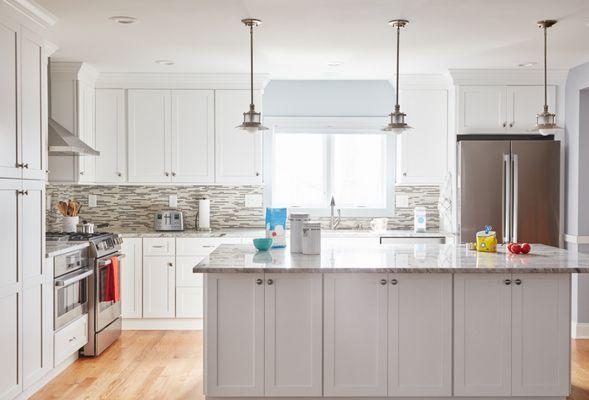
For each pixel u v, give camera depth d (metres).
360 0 3.81
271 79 6.70
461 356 3.76
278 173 6.89
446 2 3.85
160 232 6.30
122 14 4.14
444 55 5.45
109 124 6.30
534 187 5.89
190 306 6.10
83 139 5.98
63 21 4.32
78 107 5.87
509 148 5.90
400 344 3.75
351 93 6.80
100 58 5.60
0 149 3.66
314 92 6.80
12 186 3.80
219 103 6.34
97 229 6.38
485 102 6.16
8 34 3.75
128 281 6.08
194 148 6.35
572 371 4.78
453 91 6.23
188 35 4.72
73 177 5.90
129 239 6.08
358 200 6.90
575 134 5.91
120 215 6.74
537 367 3.78
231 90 6.35
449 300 3.75
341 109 6.81
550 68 6.02
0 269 3.65
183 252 6.09
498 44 5.02
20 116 3.92
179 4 3.90
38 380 4.24
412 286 3.74
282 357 3.74
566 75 6.09
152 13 4.11
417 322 3.75
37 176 4.17
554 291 3.77
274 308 3.72
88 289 5.09
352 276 3.73
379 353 3.75
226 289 3.71
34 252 4.12
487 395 3.78
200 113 6.34
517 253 4.20
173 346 5.48
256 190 6.77
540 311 3.77
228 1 3.83
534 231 5.89
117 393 4.22
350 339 3.74
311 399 3.80
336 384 3.75
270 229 4.55
